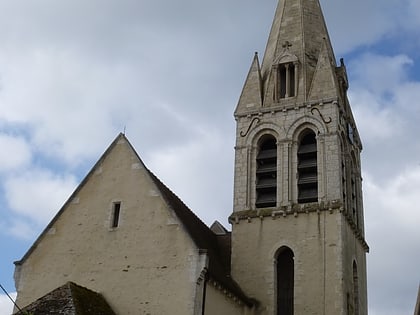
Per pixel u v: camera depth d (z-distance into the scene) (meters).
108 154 38.41
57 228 37.41
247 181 44.41
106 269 35.44
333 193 41.84
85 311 31.33
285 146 44.41
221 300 36.19
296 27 49.34
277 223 42.12
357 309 42.34
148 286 34.25
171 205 35.97
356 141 49.34
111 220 36.59
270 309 39.97
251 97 46.94
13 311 36.03
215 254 41.53
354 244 43.97
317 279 39.72
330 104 44.50
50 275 36.31
